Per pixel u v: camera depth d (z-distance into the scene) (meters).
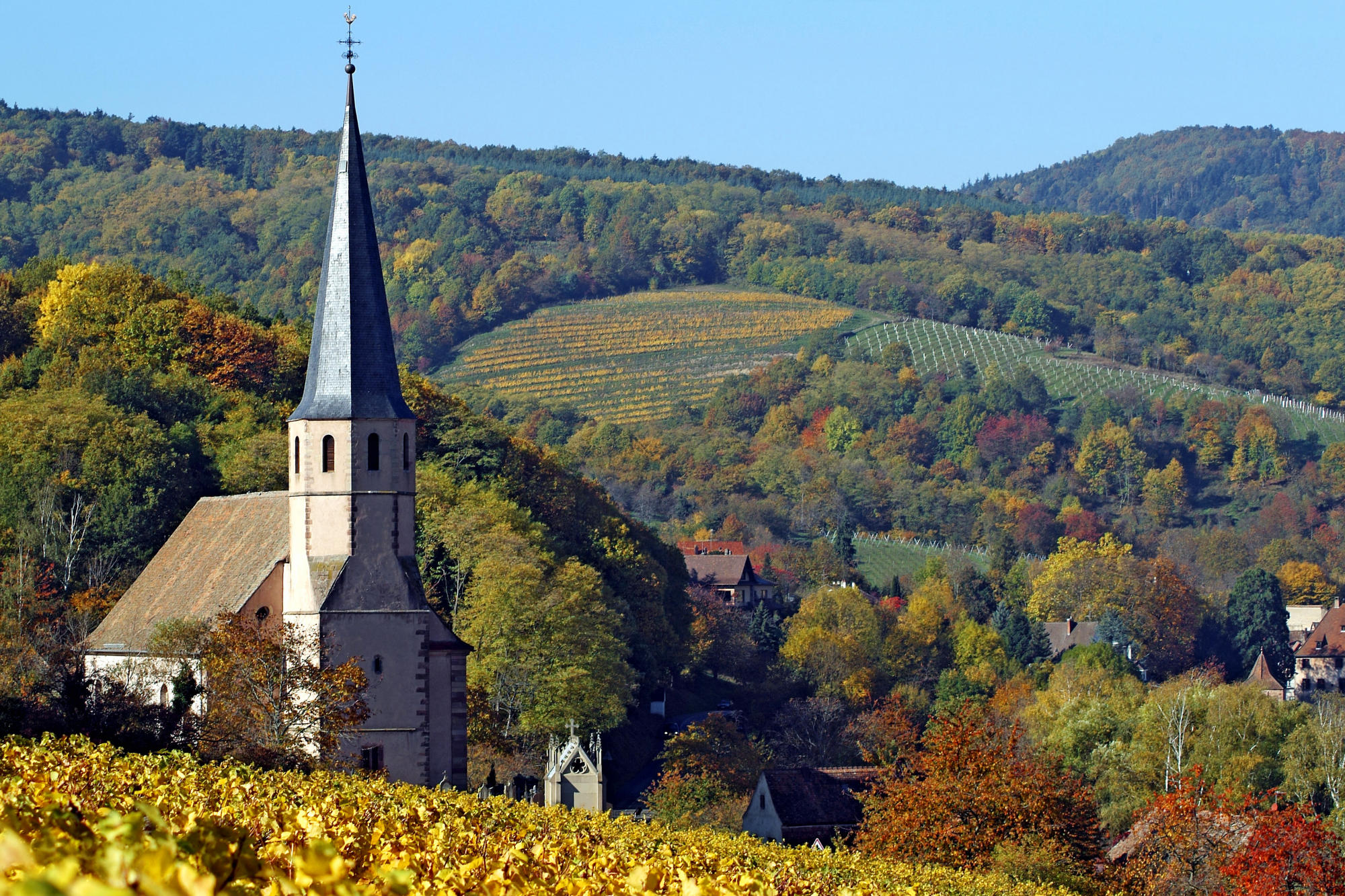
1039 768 74.75
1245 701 96.56
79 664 64.31
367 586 65.25
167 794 32.44
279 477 109.38
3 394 127.06
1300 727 94.19
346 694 61.66
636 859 31.58
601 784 92.12
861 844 76.19
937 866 64.62
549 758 93.31
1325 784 91.44
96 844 11.95
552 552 123.31
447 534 111.31
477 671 99.12
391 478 65.88
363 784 46.41
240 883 12.41
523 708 101.75
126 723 58.09
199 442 118.56
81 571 100.31
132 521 102.81
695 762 97.88
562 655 101.94
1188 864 70.50
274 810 29.05
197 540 80.12
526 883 21.75
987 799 72.25
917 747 118.44
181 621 68.50
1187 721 96.31
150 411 124.62
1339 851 66.62
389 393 66.31
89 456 106.50
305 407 65.88
